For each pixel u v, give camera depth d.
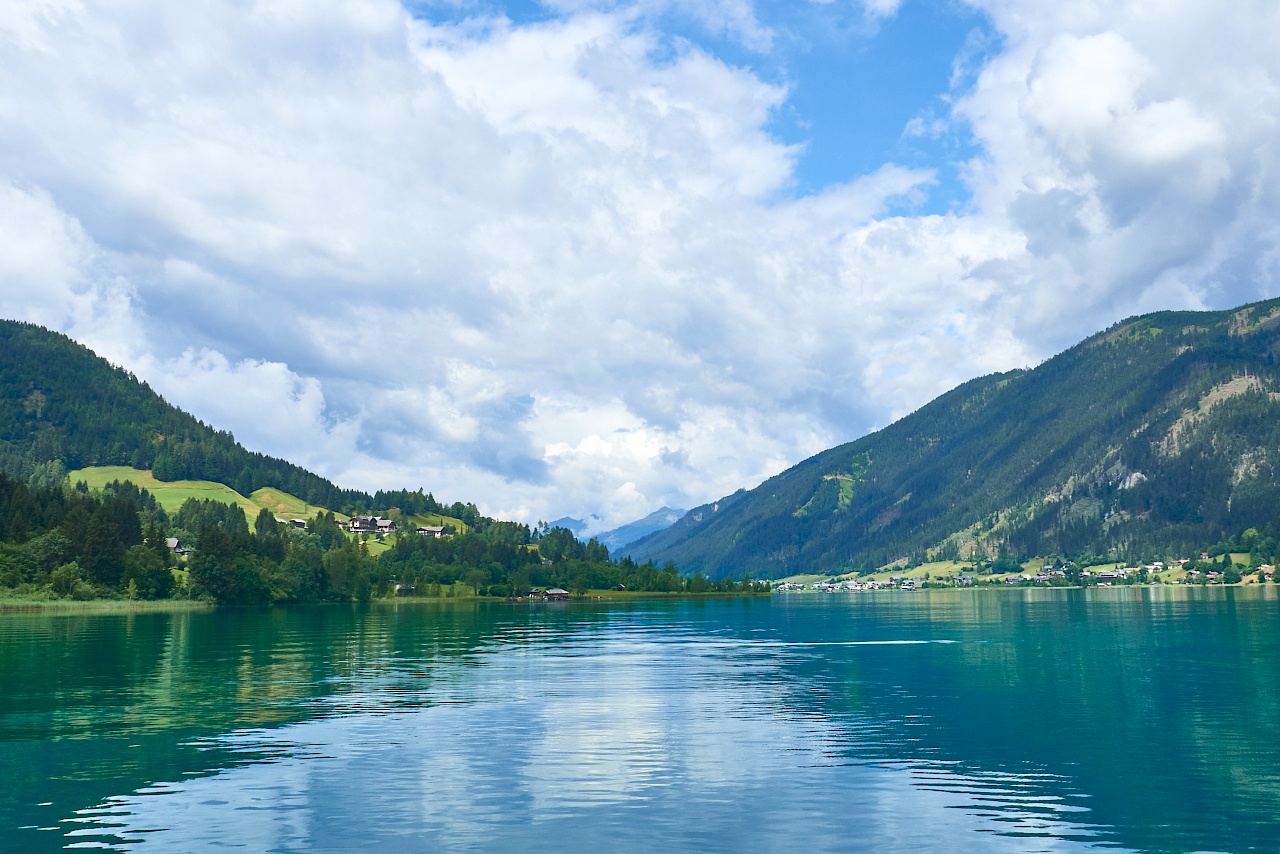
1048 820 33.34
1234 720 53.25
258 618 184.25
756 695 65.06
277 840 31.25
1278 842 30.84
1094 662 85.69
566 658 95.06
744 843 30.92
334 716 55.44
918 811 34.50
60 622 157.00
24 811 34.56
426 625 164.50
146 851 30.09
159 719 54.06
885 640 120.25
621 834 31.89
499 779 39.47
